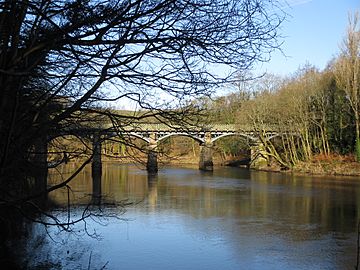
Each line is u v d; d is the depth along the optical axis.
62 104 5.92
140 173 51.34
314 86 50.38
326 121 50.41
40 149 6.53
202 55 4.79
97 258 13.65
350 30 45.56
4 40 4.30
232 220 20.73
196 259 14.08
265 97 52.72
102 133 5.59
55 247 14.38
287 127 51.91
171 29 4.63
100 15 4.54
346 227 19.16
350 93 45.78
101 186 35.06
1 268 11.26
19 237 13.07
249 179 42.34
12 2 3.96
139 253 14.56
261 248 15.52
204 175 48.09
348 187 34.31
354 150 48.06
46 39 4.39
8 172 5.23
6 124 4.95
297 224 19.80
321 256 14.63
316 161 50.00
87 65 4.90
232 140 65.19
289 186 35.34
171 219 20.73
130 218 20.66
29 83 5.69
